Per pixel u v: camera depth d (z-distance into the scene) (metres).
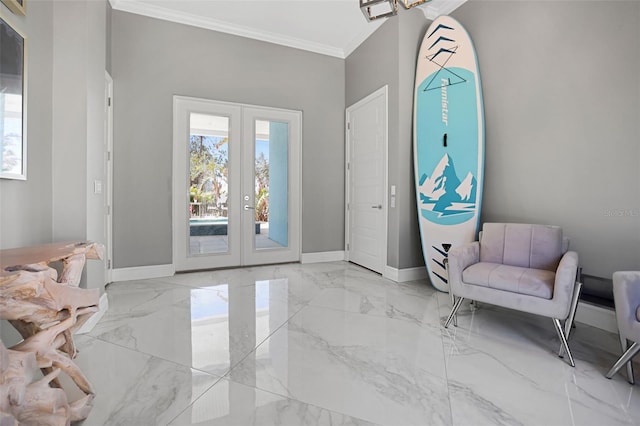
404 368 1.67
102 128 2.42
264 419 1.27
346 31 3.90
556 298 1.77
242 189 3.98
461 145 3.04
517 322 2.32
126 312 2.45
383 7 3.37
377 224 3.76
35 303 1.12
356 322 2.29
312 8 3.44
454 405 1.37
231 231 3.95
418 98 3.30
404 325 2.24
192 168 3.72
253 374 1.60
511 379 1.57
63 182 2.06
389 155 3.52
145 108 3.42
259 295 2.90
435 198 3.15
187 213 3.70
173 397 1.41
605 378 1.58
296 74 4.18
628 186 2.10
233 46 3.84
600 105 2.23
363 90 4.01
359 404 1.37
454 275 2.19
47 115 1.98
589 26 2.28
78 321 1.36
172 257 3.59
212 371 1.63
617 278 1.57
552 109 2.53
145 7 3.38
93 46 2.23
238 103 3.88
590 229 2.31
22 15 1.71
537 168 2.66
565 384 1.53
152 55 3.45
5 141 1.54
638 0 2.03
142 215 3.43
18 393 0.92
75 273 1.43
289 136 4.18
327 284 3.28
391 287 3.19
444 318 2.39
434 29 3.23
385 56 3.57
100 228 2.38
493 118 3.02
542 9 2.59
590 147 2.30
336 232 4.46
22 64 1.67
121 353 1.81
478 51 3.14
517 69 2.79
